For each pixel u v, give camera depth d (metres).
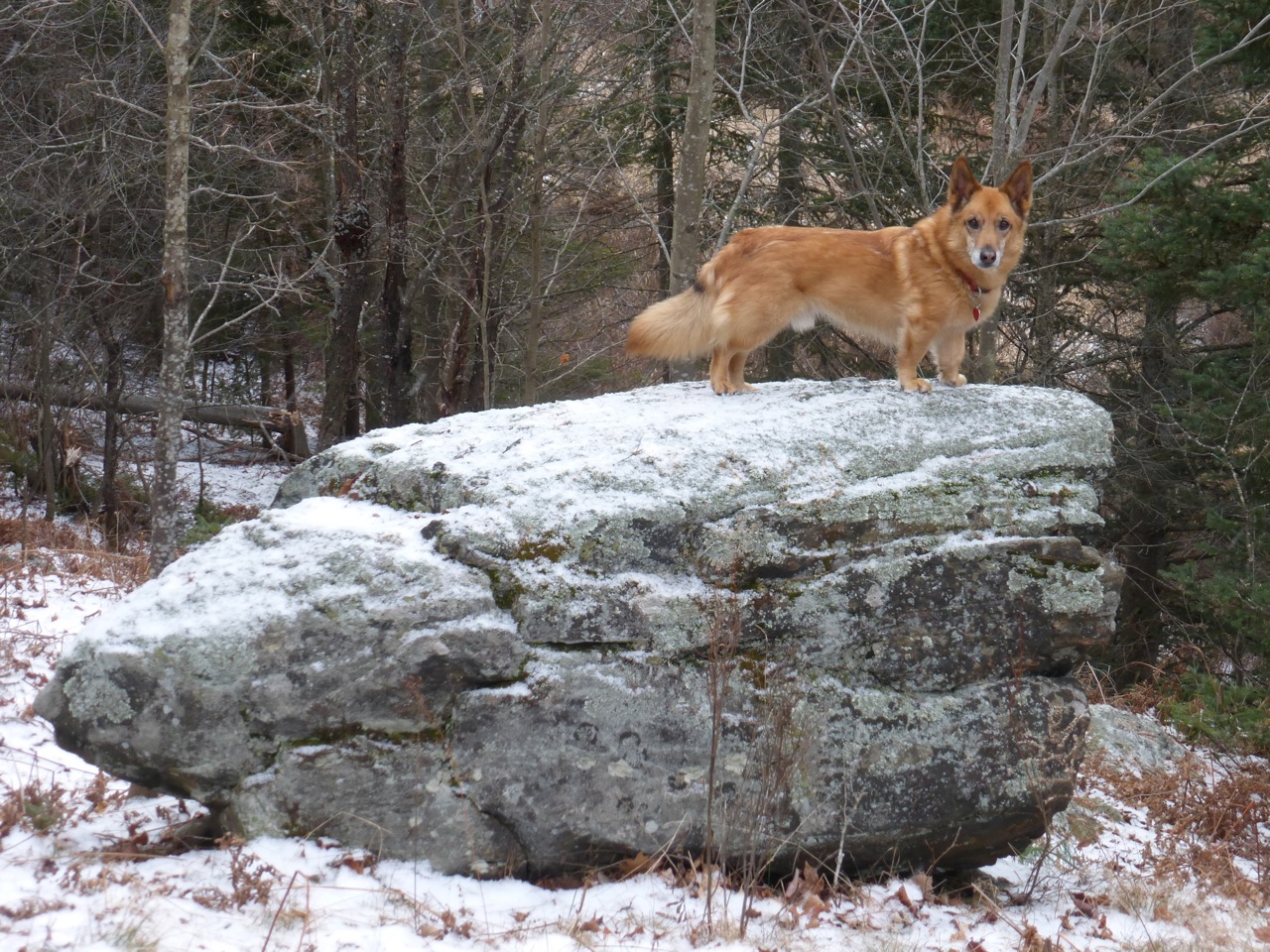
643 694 4.80
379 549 4.73
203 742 4.45
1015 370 15.45
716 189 16.73
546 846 4.67
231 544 4.98
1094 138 11.73
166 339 6.80
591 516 4.89
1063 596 5.31
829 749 4.99
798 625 5.02
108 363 14.75
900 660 5.14
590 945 4.09
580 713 4.71
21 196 12.65
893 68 13.11
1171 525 14.37
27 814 4.60
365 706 4.55
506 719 4.63
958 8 14.98
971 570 5.21
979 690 5.24
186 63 6.71
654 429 5.41
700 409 5.73
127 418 15.99
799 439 5.31
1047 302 14.48
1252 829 7.55
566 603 4.75
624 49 15.13
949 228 5.68
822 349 15.95
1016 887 5.72
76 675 4.46
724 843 4.85
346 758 4.54
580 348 20.03
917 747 5.10
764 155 16.12
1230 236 10.58
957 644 5.21
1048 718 5.30
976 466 5.39
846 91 14.71
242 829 4.46
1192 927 5.44
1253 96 11.72
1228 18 10.88
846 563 5.09
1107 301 15.26
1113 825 7.38
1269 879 6.67
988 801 5.17
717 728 4.69
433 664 4.57
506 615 4.73
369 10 16.25
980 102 15.79
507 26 14.61
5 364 16.08
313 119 15.43
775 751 4.84
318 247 18.00
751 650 5.00
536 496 4.96
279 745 4.52
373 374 18.36
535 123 15.34
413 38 15.19
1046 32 13.28
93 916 3.73
